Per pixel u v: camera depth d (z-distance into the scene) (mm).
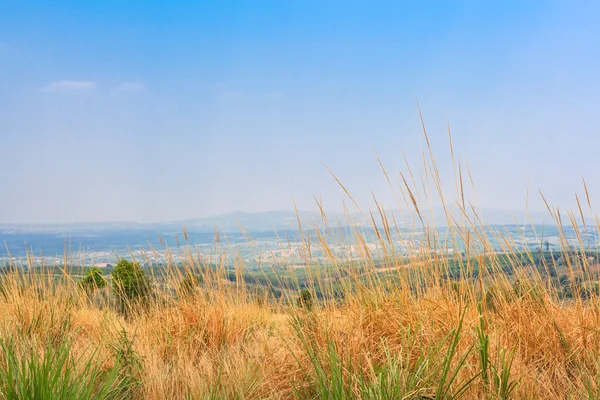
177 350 4926
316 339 4352
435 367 3547
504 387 3305
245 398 3865
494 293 4492
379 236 4809
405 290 4621
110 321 5746
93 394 3621
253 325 5699
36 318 5699
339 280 5000
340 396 3242
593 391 3342
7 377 3213
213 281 6168
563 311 4309
